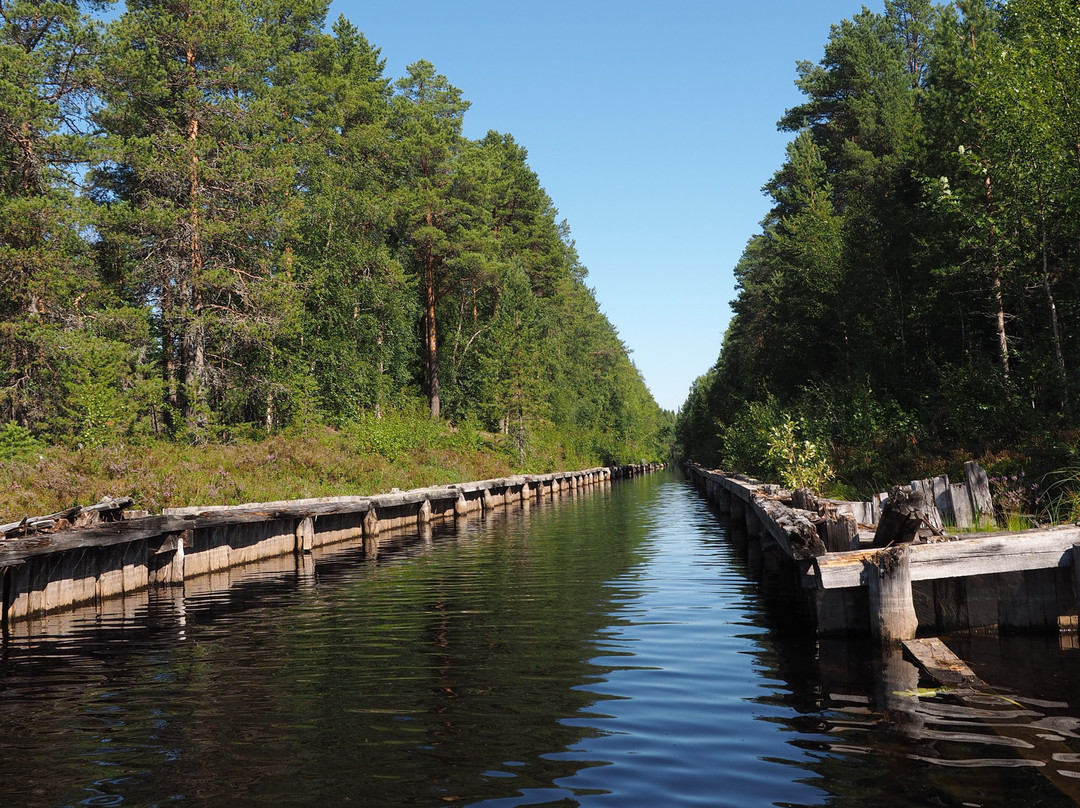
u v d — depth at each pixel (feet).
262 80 101.14
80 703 19.71
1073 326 57.31
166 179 82.33
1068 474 33.45
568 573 41.22
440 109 155.33
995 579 23.52
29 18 75.72
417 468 95.66
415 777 14.16
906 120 121.19
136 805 13.26
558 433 190.70
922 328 86.69
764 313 155.94
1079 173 48.91
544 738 16.08
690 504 98.99
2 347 72.38
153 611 34.27
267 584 41.70
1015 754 13.87
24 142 72.59
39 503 42.16
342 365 109.19
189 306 86.48
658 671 21.16
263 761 15.21
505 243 171.42
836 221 115.03
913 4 161.79
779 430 62.28
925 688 18.30
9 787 14.20
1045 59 50.19
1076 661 19.83
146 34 84.28
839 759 14.15
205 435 79.51
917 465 51.42
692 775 13.80
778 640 24.56
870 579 22.77
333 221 116.06
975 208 62.08
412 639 26.30
